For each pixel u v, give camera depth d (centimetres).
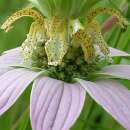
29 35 17
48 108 14
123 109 15
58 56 16
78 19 17
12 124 23
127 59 22
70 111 14
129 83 23
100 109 24
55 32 16
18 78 16
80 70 17
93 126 22
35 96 15
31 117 14
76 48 17
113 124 24
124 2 22
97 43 17
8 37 26
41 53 17
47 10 16
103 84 16
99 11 17
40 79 16
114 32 22
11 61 18
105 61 18
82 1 16
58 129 13
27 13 17
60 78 17
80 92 15
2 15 26
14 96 15
